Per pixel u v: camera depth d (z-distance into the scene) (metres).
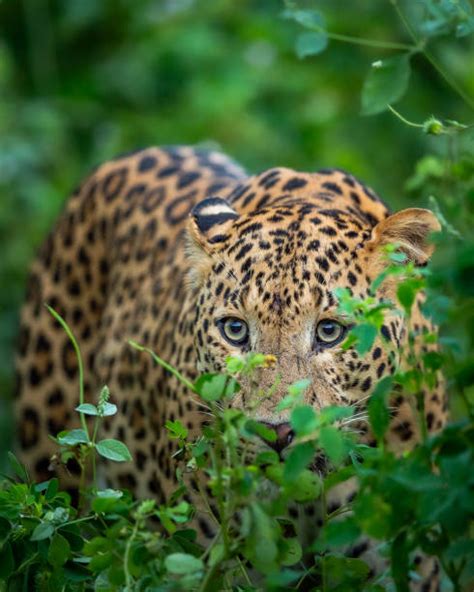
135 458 10.91
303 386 7.16
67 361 12.30
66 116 18.52
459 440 7.24
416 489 6.98
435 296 7.89
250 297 8.88
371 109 9.02
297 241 8.98
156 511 7.47
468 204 9.70
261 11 19.97
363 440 9.32
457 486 6.89
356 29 18.91
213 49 19.03
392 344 8.99
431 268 8.61
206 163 12.41
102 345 11.79
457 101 17.58
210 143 17.53
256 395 8.34
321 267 8.87
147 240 11.71
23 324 12.78
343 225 9.24
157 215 11.79
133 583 7.58
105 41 19.98
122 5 19.91
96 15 19.62
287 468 6.98
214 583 7.54
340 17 18.91
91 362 12.15
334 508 9.42
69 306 12.41
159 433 10.39
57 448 12.33
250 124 18.09
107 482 11.33
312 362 8.82
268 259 8.95
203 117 18.14
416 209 9.12
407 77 8.98
